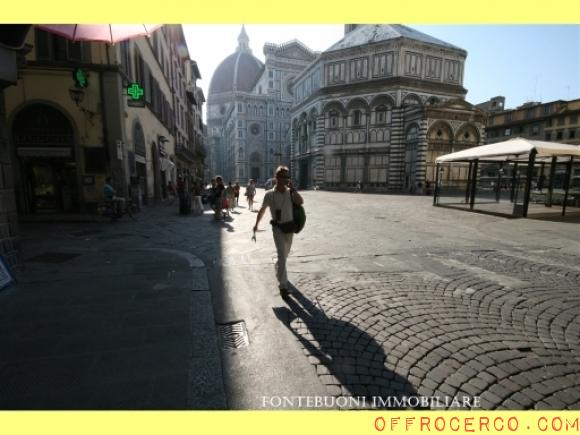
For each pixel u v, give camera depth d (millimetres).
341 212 14195
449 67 36219
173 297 3922
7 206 4504
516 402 2234
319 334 3107
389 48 34719
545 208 15844
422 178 31766
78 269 5047
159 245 6961
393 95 34406
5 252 4465
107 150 12164
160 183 19969
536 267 5461
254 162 79562
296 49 80562
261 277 4805
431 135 31734
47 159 11977
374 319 3439
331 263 5617
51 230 8945
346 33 45344
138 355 2678
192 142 40188
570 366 2643
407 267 5398
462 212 14227
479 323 3379
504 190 32094
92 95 11805
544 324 3375
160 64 20625
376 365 2615
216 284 4473
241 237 7922
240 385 2338
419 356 2746
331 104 38156
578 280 4801
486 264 5621
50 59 11281
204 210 15359
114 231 8805
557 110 42062
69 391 2232
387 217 12320
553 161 16312
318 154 39469
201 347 2814
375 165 36219
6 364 2527
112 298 3873
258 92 91125
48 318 3332
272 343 2930
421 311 3652
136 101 12656
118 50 12016
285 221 3924
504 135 48969
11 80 4215
